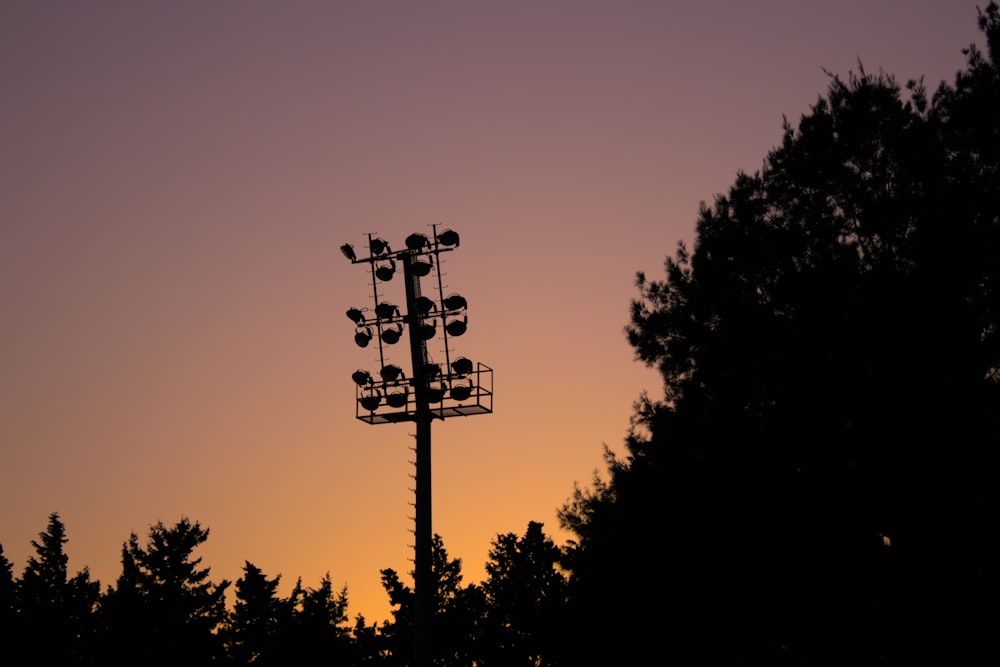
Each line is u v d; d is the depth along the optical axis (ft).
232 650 208.23
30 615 196.75
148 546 207.62
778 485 83.61
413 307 83.25
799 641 81.46
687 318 100.07
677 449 93.09
